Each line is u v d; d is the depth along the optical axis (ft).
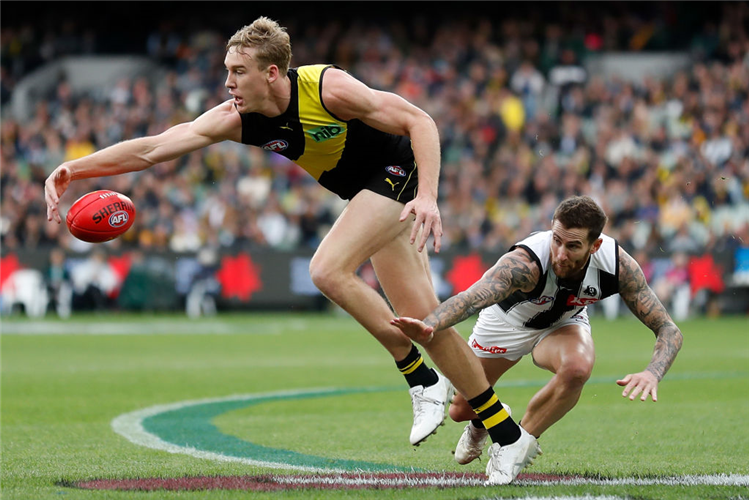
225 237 175.94
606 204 180.04
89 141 209.67
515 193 185.68
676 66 232.53
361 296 40.47
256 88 39.06
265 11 259.39
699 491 37.19
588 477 40.93
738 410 64.28
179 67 238.89
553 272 39.47
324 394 73.82
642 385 36.99
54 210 40.11
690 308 164.25
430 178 38.86
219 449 48.62
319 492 36.78
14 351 108.78
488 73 223.71
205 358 102.37
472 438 43.42
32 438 51.96
